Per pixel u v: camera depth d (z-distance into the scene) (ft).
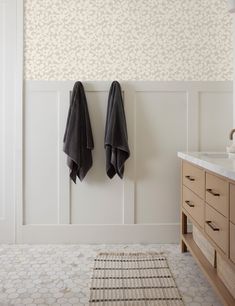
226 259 4.82
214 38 8.50
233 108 8.48
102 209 8.54
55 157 8.48
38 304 5.49
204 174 5.91
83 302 5.56
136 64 8.48
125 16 8.46
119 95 8.09
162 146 8.55
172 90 8.47
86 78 8.45
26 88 8.41
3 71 8.38
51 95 8.43
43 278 6.45
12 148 8.44
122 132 7.95
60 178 8.47
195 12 8.48
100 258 7.45
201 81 8.49
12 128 8.43
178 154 7.93
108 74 8.46
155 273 6.66
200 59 8.51
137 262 7.21
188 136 8.53
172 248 8.17
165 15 8.47
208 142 8.57
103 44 8.46
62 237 8.51
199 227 6.27
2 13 8.33
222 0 8.47
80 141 8.03
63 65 8.44
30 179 8.49
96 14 8.44
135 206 8.57
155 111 8.51
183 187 7.69
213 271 5.84
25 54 8.41
